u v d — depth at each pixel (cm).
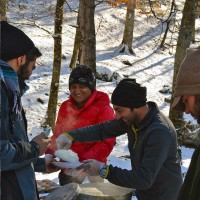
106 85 1312
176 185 256
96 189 242
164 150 237
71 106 336
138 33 1986
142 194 262
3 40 197
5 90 189
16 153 192
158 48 1839
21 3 1828
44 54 1402
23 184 205
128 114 244
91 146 312
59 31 764
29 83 1169
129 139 262
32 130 837
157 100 1314
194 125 909
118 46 1753
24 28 1602
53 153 280
